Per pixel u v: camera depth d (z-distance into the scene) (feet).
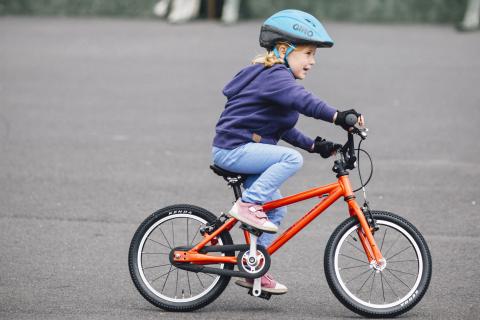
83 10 202.28
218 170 51.24
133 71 140.05
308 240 65.67
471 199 76.18
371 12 192.65
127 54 154.61
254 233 50.26
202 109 114.52
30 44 164.66
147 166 87.40
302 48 50.60
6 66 144.36
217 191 78.74
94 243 64.64
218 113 112.37
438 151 93.35
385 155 91.71
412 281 57.21
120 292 54.95
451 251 62.90
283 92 49.11
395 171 85.51
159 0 200.44
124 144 96.58
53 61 148.66
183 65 144.25
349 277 57.98
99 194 77.61
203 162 89.10
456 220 70.38
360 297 54.49
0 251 62.69
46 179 82.53
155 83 131.03
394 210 73.05
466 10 188.65
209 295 51.67
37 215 71.51
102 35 174.60
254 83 50.37
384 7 191.93
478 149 94.12
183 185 80.59
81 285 56.03
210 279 57.47
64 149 94.27
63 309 51.72
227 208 73.72
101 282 56.70
